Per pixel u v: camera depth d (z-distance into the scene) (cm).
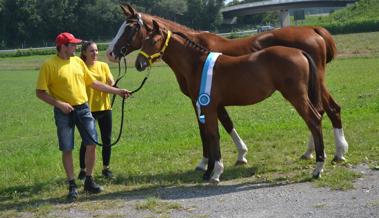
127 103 2103
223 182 813
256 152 1004
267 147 1036
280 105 1694
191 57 822
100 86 799
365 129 1095
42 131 1595
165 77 3266
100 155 1077
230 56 812
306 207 646
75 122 760
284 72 754
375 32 5241
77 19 8362
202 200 715
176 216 649
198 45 819
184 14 8700
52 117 1909
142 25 890
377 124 1143
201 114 803
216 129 802
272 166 890
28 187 857
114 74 3609
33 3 8288
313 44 884
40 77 739
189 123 1480
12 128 1689
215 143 802
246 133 1173
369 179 749
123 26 895
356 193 687
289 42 884
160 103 2050
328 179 752
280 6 8538
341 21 6091
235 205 680
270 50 770
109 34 8475
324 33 921
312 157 920
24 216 696
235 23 9669
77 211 702
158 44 823
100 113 862
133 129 1447
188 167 930
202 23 8912
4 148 1325
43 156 1115
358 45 4281
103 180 866
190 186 802
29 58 6106
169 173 890
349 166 836
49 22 8388
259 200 695
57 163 1024
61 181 879
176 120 1570
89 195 783
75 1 8388
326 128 1169
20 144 1372
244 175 847
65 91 746
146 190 795
